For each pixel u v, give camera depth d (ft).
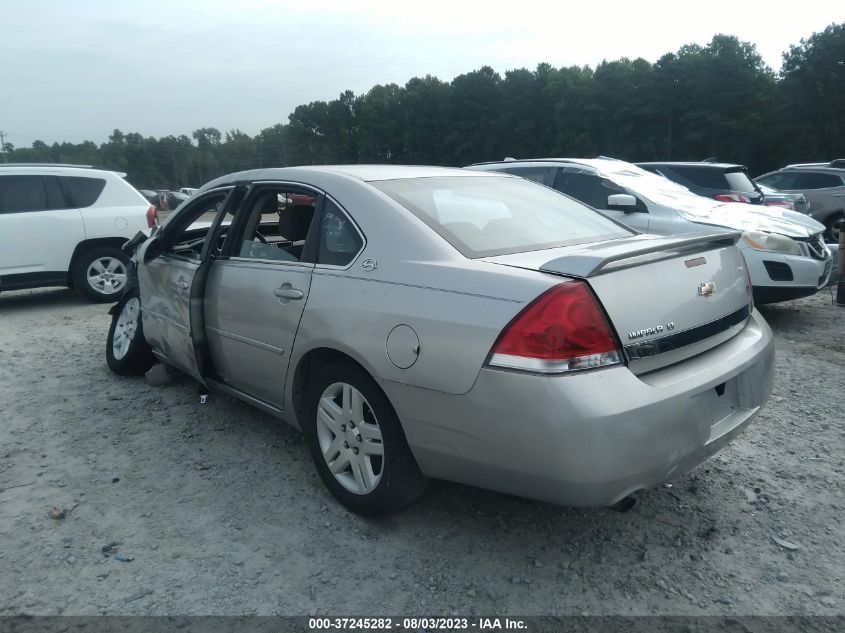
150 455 13.66
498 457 8.93
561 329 8.45
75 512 11.50
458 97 296.30
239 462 13.30
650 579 9.60
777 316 25.31
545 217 12.25
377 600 9.24
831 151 208.74
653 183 27.37
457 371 9.06
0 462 13.39
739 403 10.29
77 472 12.96
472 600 9.22
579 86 260.01
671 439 8.89
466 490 12.01
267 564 10.02
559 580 9.61
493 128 291.17
